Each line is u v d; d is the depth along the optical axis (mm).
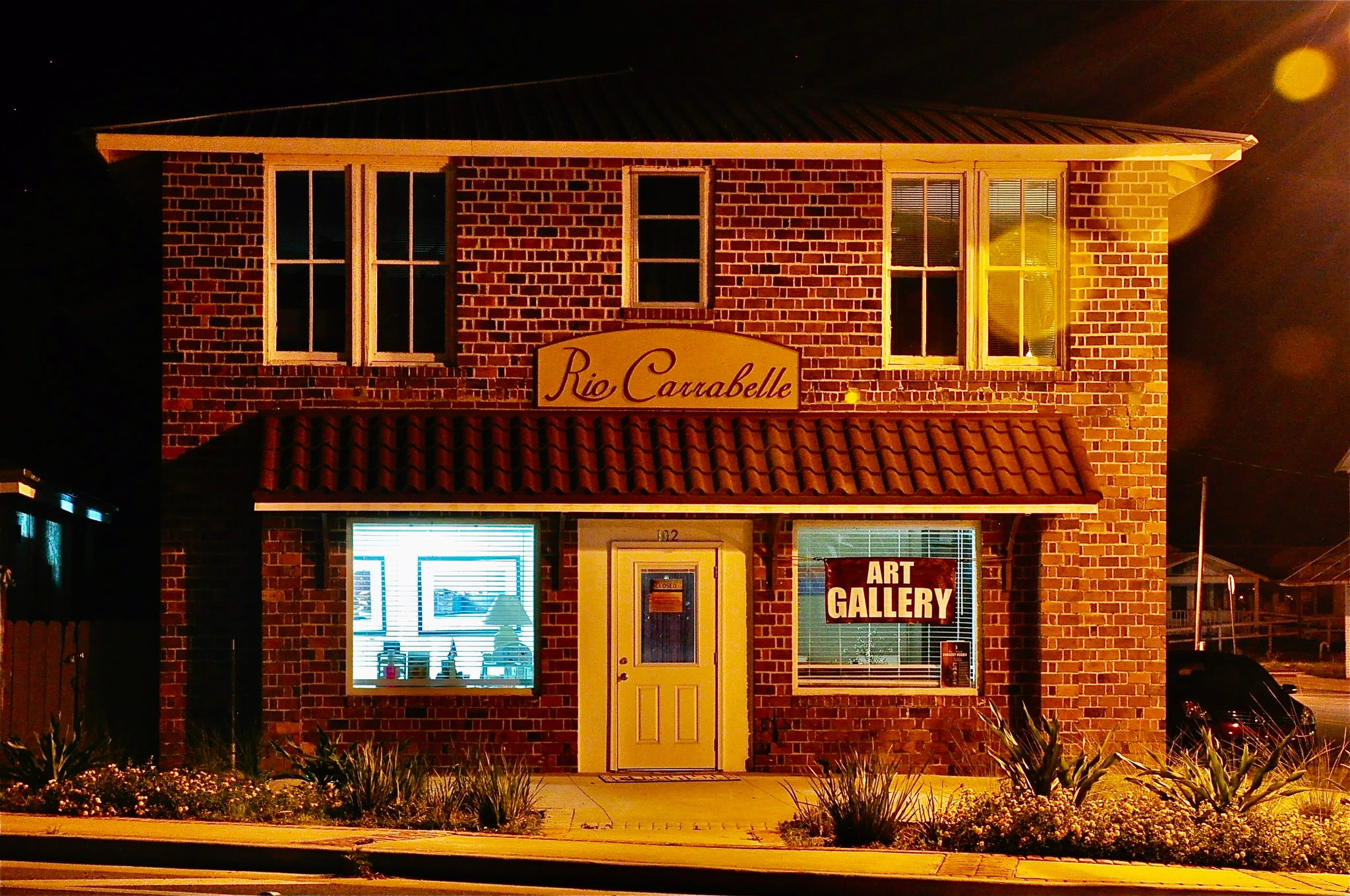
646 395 14812
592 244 14938
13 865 10273
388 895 9352
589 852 10438
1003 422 15008
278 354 14812
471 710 14625
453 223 14969
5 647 14250
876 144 14883
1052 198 15484
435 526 14797
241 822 11570
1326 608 53219
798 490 14188
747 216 15062
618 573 14914
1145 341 15266
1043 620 14891
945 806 12203
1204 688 16625
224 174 14680
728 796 13445
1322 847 10789
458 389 14734
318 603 14445
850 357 15031
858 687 15055
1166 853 10695
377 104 16406
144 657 15086
